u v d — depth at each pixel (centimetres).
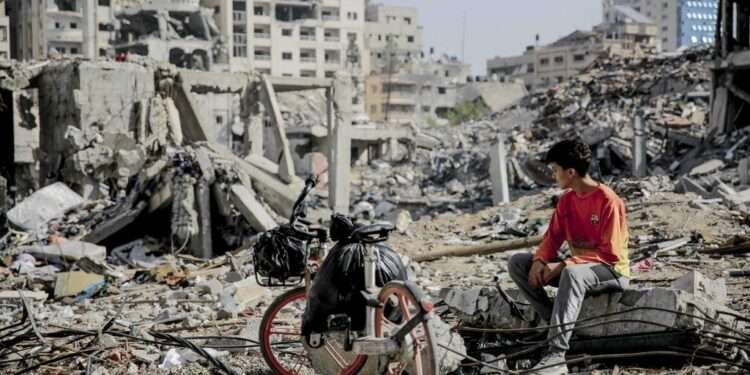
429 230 2044
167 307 1222
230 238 2186
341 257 614
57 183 2762
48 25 9719
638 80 5503
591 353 682
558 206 673
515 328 724
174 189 2148
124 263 2048
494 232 1905
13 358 827
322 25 12519
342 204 2986
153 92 3462
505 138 5194
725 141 3281
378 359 607
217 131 6700
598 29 13562
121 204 2316
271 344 826
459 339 632
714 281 786
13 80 3519
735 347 656
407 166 5816
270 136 6538
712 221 1780
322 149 6544
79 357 811
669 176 3061
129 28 9562
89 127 3331
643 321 656
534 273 665
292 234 651
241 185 2192
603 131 3694
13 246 2120
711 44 5934
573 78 6519
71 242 2027
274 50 12200
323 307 620
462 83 12756
